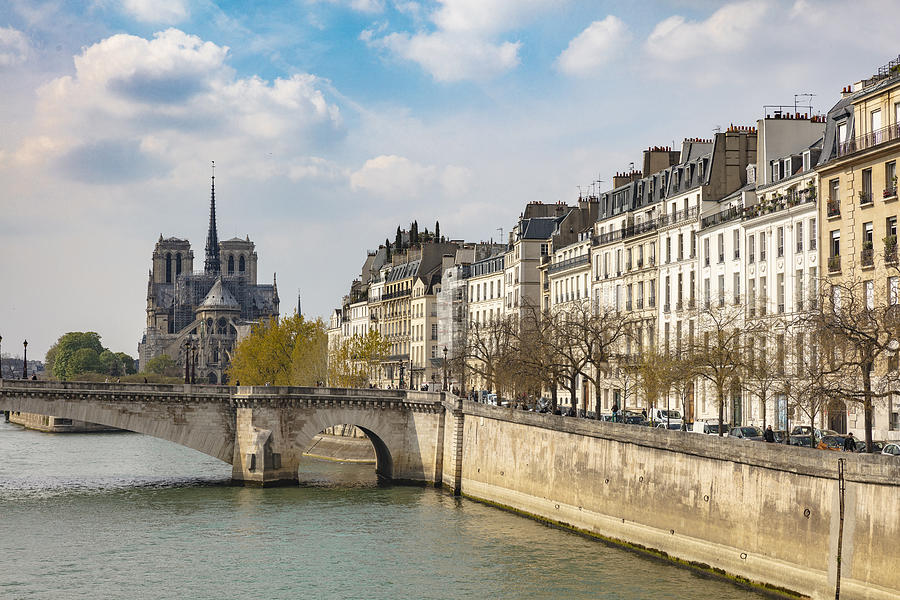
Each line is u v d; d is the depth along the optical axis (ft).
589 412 389.60
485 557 256.93
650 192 414.21
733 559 221.66
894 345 240.53
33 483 407.64
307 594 226.99
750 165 360.28
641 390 372.17
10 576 244.01
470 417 376.68
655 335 390.42
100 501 354.95
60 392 385.29
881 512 181.16
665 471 248.73
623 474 267.80
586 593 219.00
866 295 268.00
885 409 260.21
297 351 647.97
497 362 395.55
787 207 311.06
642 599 210.79
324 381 624.18
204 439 404.77
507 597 219.41
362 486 400.67
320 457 525.75
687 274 373.40
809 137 338.13
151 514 326.44
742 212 338.54
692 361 281.95
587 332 346.74
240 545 276.62
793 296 306.55
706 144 396.16
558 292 495.00
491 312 565.53
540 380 355.77
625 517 266.16
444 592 225.35
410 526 302.25
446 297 617.62
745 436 264.93
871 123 272.72
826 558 193.16
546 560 251.19
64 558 262.47
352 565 251.80
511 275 536.42
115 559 261.03
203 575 244.22
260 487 394.73
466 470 374.84
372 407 413.80
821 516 195.11
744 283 334.85
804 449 199.31
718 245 352.49
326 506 343.46
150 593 229.04
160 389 398.21
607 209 454.40
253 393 401.49
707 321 344.90
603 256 444.55
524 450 327.47
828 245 286.46
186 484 404.16
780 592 205.57
